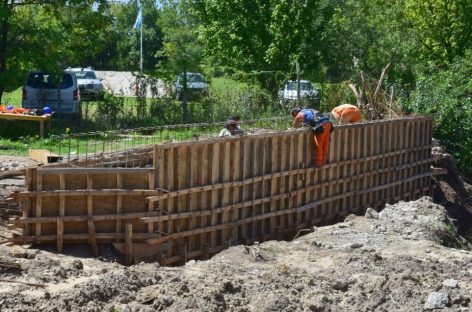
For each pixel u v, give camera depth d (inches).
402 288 421.4
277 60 1306.6
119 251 576.4
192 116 1107.3
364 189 868.0
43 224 558.3
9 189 645.3
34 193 550.6
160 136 856.9
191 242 637.3
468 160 1108.5
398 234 607.2
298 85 1107.3
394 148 924.0
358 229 617.6
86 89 1437.0
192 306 374.3
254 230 703.7
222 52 1365.7
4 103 1293.1
